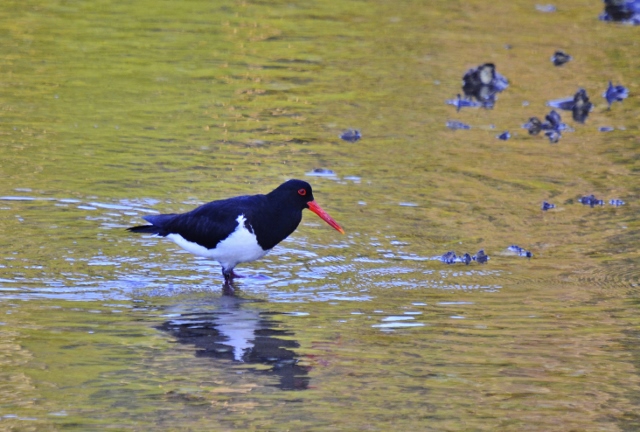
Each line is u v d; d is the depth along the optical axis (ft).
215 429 27.20
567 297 38.06
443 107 65.26
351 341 33.47
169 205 46.91
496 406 29.09
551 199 50.47
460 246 43.75
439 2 94.53
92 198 47.34
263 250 40.06
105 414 27.78
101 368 30.71
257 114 61.82
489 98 67.77
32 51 71.05
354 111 63.46
